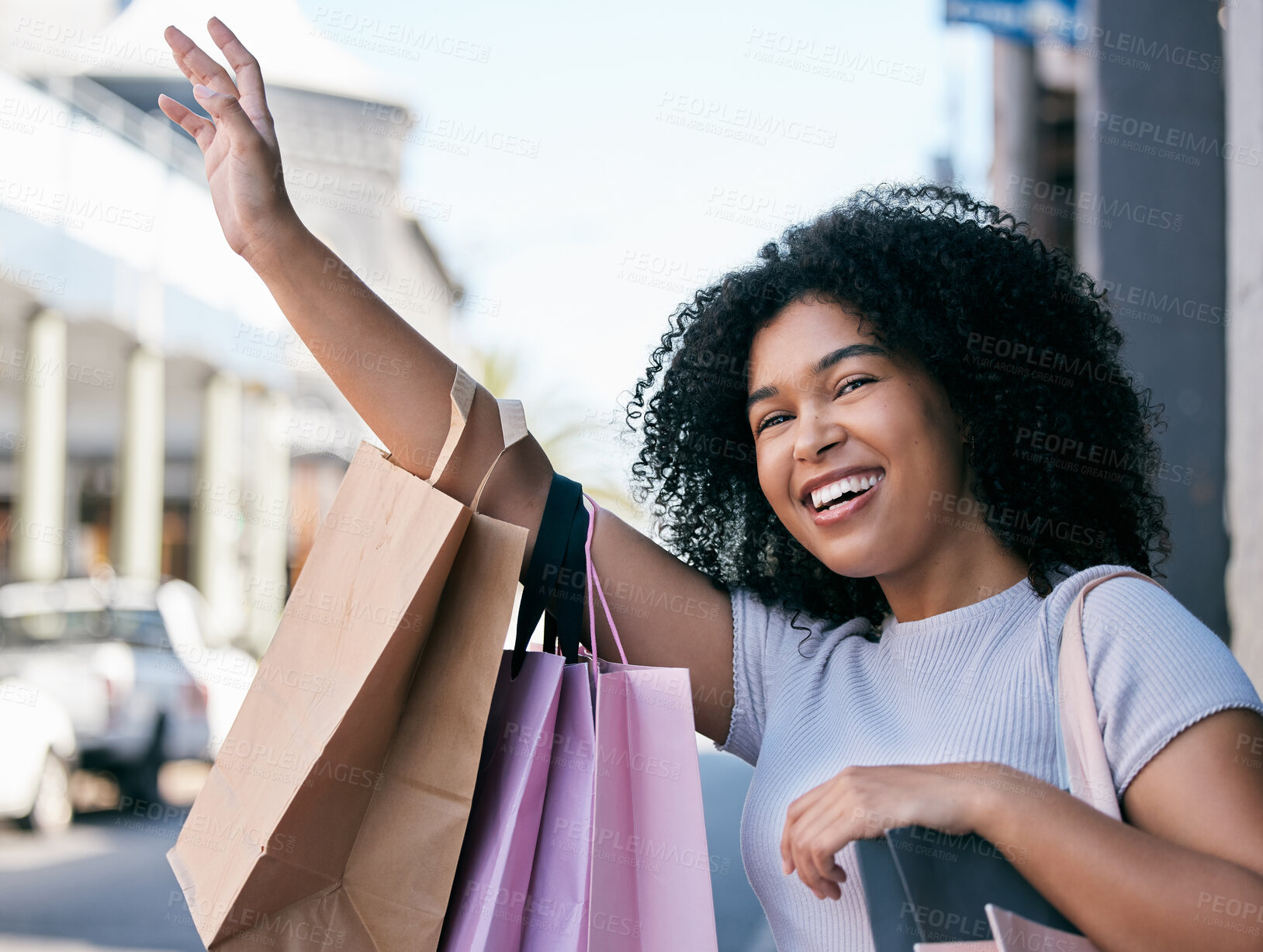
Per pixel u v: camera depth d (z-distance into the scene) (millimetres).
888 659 1423
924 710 1341
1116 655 1163
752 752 1595
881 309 1396
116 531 16188
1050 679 1251
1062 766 1206
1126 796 1133
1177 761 1094
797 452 1408
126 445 16109
